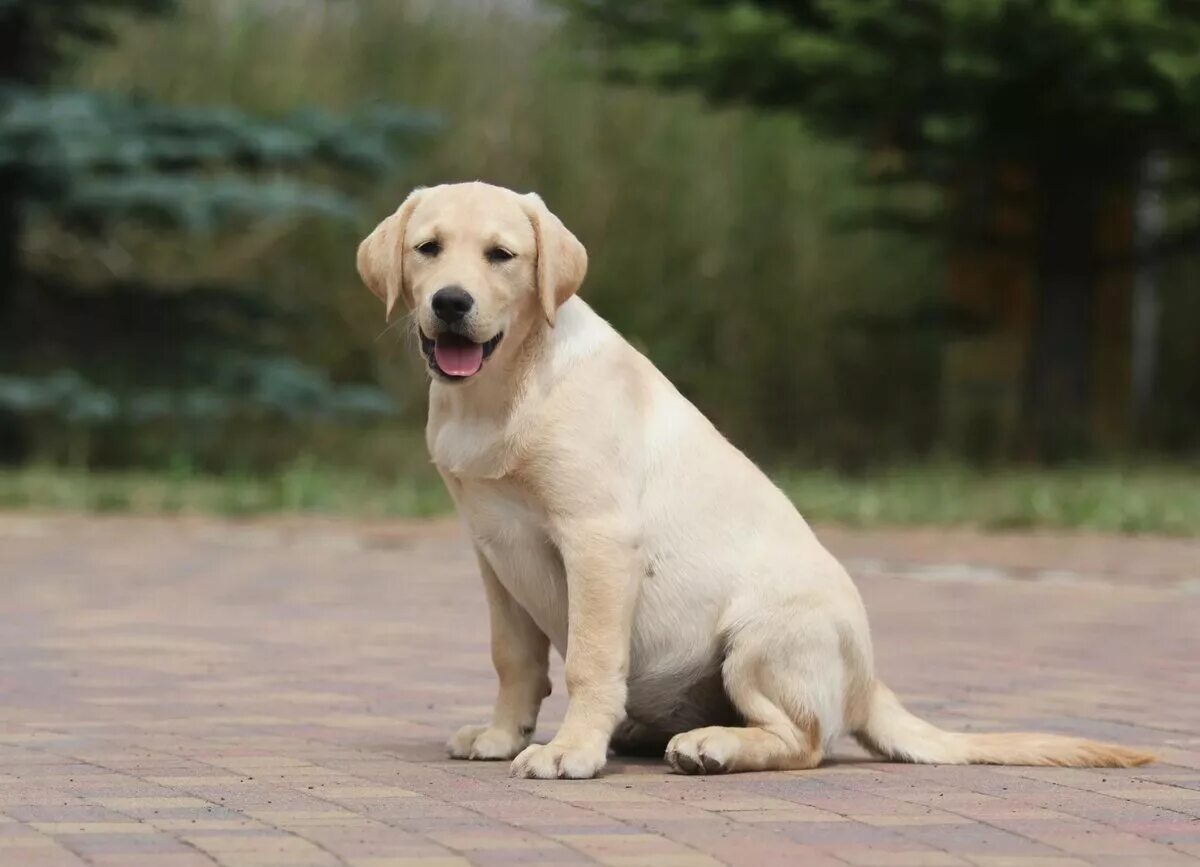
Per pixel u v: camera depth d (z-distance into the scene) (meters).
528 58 19.89
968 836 4.11
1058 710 6.31
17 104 14.78
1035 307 16.94
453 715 6.09
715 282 19.81
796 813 4.34
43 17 15.65
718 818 4.27
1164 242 16.84
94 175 15.14
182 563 11.02
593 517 4.83
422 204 5.00
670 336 19.72
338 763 5.05
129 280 17.45
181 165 15.55
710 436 5.10
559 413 4.82
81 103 14.95
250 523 13.37
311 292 18.75
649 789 4.64
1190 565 11.11
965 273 19.83
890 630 8.48
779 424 19.70
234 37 19.09
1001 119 15.55
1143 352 20.44
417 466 16.92
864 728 5.18
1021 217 18.88
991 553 11.73
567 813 4.30
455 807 4.37
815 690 4.98
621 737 5.39
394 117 15.90
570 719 4.88
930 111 15.38
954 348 20.05
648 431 4.99
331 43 19.62
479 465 4.87
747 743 4.88
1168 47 14.40
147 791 4.57
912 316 18.19
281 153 15.18
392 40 19.67
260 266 18.72
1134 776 4.93
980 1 13.88
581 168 19.45
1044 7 13.91
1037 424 16.78
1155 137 15.90
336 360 18.77
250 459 17.00
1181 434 19.30
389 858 3.79
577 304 5.05
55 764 4.99
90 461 16.73
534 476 4.83
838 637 5.02
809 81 15.41
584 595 4.83
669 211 19.80
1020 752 5.10
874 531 13.00
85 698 6.34
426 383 18.72
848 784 4.76
